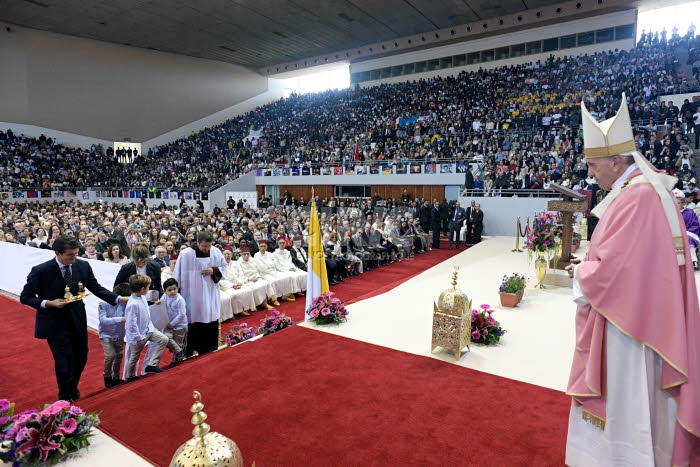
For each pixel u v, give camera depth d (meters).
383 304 6.68
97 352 6.53
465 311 4.45
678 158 15.24
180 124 35.59
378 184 22.05
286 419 3.24
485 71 27.89
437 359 4.36
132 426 3.18
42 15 25.92
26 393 5.14
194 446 1.84
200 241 5.38
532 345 4.77
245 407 3.42
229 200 22.22
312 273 6.26
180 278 5.43
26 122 28.45
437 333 4.46
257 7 24.92
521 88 25.20
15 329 7.34
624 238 2.02
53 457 2.78
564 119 20.94
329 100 34.12
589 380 2.11
